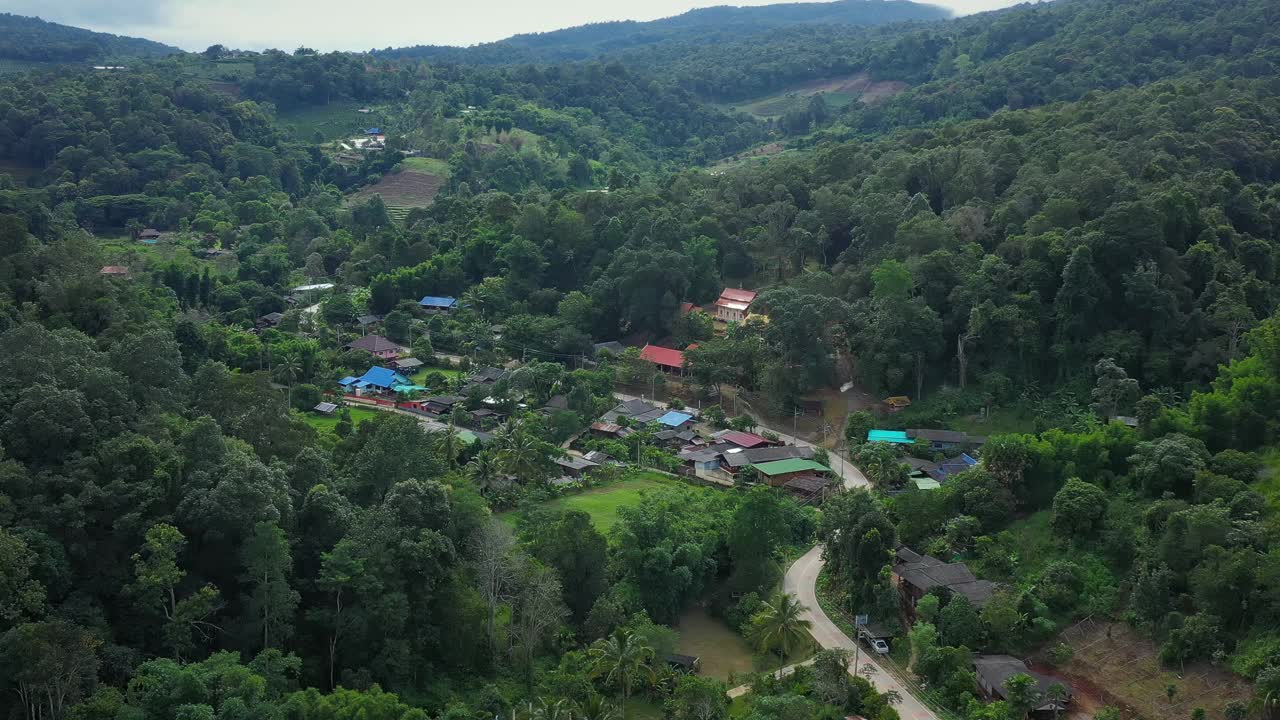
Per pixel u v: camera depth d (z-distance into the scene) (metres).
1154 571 91.56
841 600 107.88
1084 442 111.38
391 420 105.38
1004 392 151.88
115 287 146.75
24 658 65.00
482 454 137.25
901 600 103.38
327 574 82.00
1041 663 89.62
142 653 75.69
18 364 89.06
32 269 137.12
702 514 118.56
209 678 68.44
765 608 100.19
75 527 76.06
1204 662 84.69
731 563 112.62
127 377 96.50
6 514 73.94
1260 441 109.31
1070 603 94.81
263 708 67.31
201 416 92.94
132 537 78.94
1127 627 91.88
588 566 102.44
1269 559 83.75
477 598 90.88
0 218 141.50
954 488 114.88
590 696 86.81
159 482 81.31
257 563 78.25
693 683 83.81
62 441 81.62
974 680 87.19
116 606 77.69
